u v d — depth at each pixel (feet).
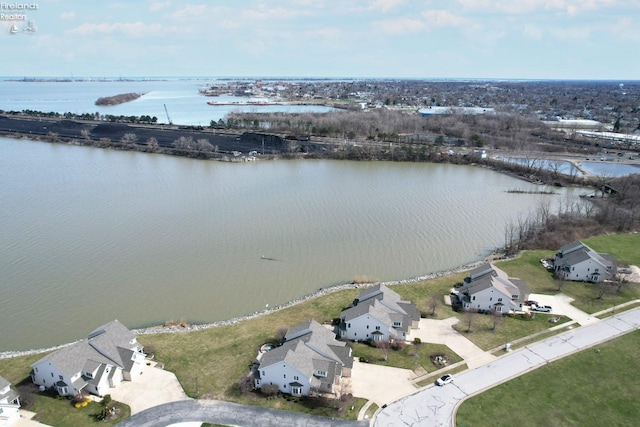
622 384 180.75
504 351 201.57
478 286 236.02
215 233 334.03
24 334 212.64
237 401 168.86
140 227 342.44
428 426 156.97
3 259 285.02
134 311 232.12
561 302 245.24
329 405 167.12
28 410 161.58
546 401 170.50
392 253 308.81
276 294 253.85
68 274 267.59
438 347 204.03
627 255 304.30
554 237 327.26
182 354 196.85
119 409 162.81
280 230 342.85
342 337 211.20
